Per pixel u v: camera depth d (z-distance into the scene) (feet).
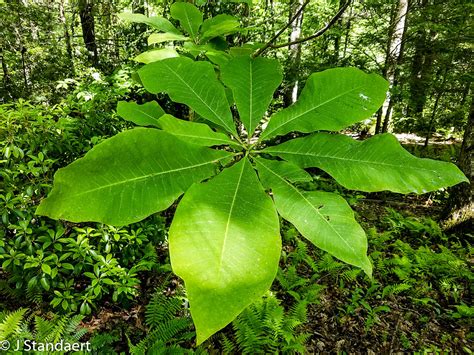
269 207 1.92
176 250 1.59
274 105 32.04
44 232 11.55
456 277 16.30
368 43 24.22
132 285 11.66
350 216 2.08
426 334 13.47
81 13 31.40
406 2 21.84
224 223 1.73
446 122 35.68
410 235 21.80
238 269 1.53
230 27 4.47
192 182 2.09
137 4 24.94
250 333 11.99
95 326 12.01
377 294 15.30
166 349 10.80
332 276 16.05
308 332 13.25
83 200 1.82
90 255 11.53
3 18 24.47
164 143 2.11
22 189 10.87
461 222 21.12
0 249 10.02
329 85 2.62
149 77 2.80
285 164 2.42
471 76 22.44
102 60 32.12
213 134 2.64
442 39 22.79
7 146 10.66
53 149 11.89
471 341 13.23
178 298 12.41
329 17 24.27
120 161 1.95
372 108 2.50
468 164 20.57
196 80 2.85
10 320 9.31
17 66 26.63
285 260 17.15
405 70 25.48
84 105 14.96
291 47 24.16
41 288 11.21
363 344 12.87
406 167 2.26
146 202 1.92
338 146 2.46
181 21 4.71
